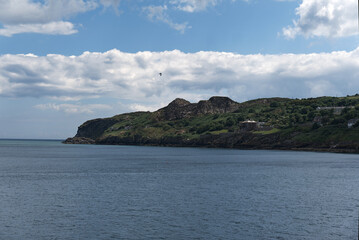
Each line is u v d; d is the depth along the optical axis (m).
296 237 38.69
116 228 41.88
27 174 97.19
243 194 63.91
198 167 119.81
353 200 58.38
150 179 85.81
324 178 87.50
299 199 59.12
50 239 37.88
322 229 41.50
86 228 41.84
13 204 54.66
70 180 83.62
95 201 57.28
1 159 164.50
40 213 48.84
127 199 59.03
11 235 39.09
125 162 144.38
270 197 60.94
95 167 120.25
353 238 38.34
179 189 69.69
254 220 45.41
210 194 63.94
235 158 166.75
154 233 40.00
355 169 111.38
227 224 43.59
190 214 48.53
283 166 122.50
